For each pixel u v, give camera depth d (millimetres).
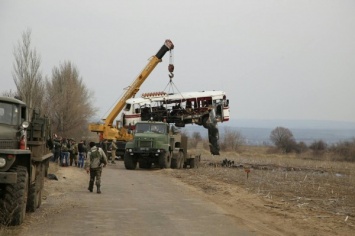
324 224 13922
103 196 19328
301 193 21344
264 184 24703
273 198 19484
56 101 63125
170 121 49188
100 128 49250
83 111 65250
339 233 12680
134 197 19266
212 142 49375
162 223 13461
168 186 24047
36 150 14453
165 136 36906
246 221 14164
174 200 18594
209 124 48562
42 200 17484
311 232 12742
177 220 14008
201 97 48844
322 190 22766
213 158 59375
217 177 29250
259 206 17172
